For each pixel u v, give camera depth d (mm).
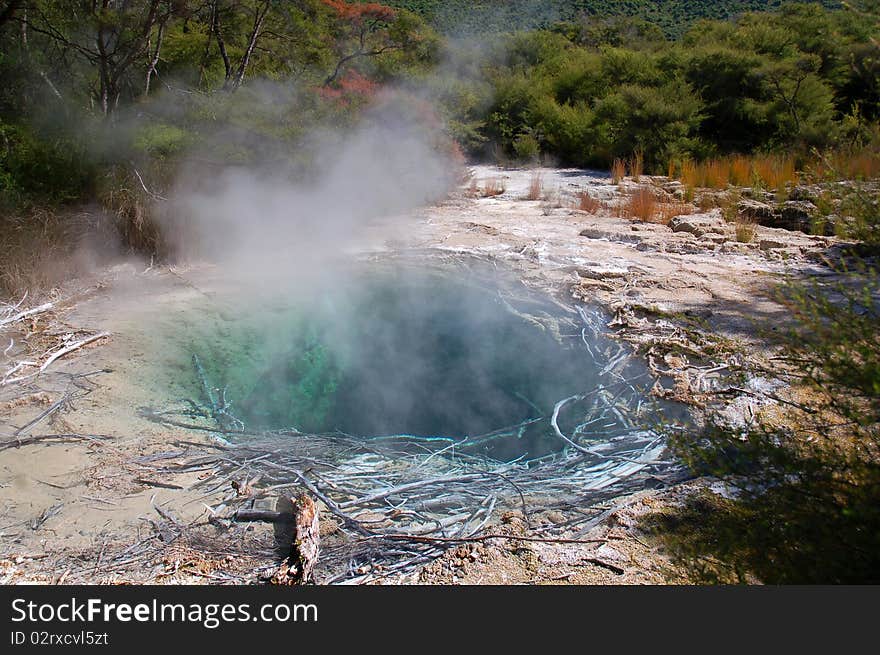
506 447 4562
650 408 4449
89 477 3771
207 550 3148
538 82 20422
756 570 2426
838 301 5594
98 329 5965
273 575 2949
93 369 5191
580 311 6352
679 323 5836
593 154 16766
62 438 4156
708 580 2447
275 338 6211
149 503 3559
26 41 9719
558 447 4465
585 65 20641
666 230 9570
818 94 16141
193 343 5914
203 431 4449
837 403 2549
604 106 17078
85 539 3248
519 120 18969
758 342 5215
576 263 7801
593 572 2916
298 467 3949
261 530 3311
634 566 2941
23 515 3441
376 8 13859
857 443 2533
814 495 2320
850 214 3299
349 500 3613
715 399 4406
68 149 8484
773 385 4461
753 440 2545
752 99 16781
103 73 9469
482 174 15570
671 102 16344
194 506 3529
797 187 10570
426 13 28578
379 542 3191
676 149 15289
